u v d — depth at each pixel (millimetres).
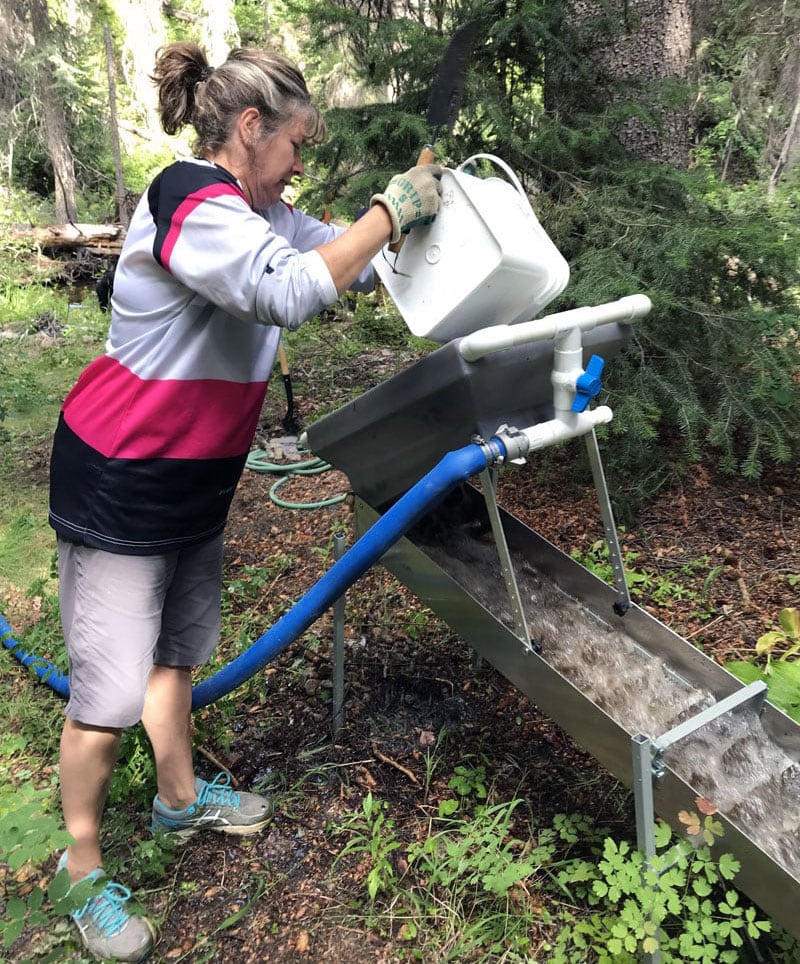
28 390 5320
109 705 1568
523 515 3186
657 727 1567
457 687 2430
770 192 4945
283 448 4391
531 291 1489
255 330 1520
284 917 1757
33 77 11680
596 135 2998
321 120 1508
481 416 1467
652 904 1336
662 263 2738
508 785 2039
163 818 1937
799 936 1259
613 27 3225
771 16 5496
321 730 2309
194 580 1802
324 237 1794
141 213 1402
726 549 2846
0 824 1487
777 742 1569
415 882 1802
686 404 2748
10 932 1397
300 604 1789
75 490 1527
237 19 13117
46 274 9719
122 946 1645
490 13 3125
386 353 5668
